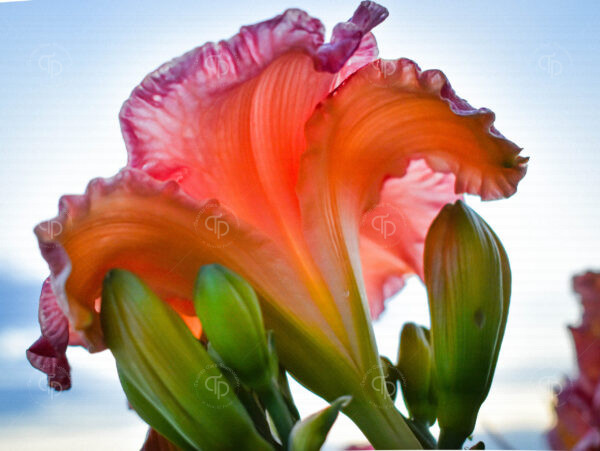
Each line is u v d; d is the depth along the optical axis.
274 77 0.26
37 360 0.27
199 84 0.26
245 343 0.25
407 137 0.28
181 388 0.25
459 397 0.26
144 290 0.25
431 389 0.28
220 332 0.25
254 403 0.26
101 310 0.26
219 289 0.25
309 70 0.26
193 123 0.26
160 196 0.26
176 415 0.25
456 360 0.26
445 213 0.27
